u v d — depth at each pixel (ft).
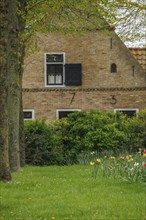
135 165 45.19
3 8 41.19
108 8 71.10
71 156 78.43
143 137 80.33
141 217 31.76
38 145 76.89
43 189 41.78
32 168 61.77
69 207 34.65
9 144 55.62
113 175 46.70
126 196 38.04
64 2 62.64
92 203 35.78
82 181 45.52
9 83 55.42
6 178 43.93
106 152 72.28
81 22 75.61
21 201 36.99
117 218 31.55
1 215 32.94
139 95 105.70
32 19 66.13
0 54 41.39
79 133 79.30
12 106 55.83
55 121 81.15
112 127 78.95
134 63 106.01
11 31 53.88
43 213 33.17
